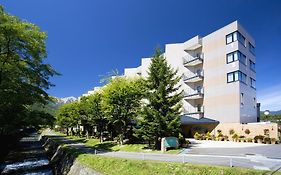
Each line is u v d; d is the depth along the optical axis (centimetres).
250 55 3831
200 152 2033
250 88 3666
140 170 1459
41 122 1841
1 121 1705
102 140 3750
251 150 2034
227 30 3519
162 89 2450
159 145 2419
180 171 1296
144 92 2747
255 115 3766
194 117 3697
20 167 2622
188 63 4022
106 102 3023
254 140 2728
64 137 5706
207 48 3825
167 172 1333
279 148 2106
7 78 1584
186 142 2491
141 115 2497
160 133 2375
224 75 3478
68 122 6081
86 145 3469
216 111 3519
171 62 4284
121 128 3064
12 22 1551
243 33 3594
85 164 1852
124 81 3225
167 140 2277
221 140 3077
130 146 2759
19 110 1756
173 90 2588
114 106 2956
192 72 4066
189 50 4153
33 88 1720
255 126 2895
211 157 1678
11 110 1711
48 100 1922
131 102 2983
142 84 2970
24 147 4447
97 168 1711
